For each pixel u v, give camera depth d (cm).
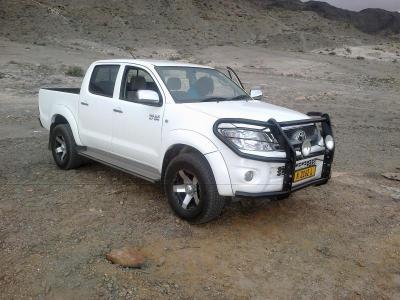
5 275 389
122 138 595
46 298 360
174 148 523
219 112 495
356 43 12294
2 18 8950
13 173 689
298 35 12194
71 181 657
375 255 461
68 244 450
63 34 8750
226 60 5775
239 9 15825
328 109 1706
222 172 461
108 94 627
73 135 689
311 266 432
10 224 493
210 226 510
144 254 438
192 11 13562
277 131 463
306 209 578
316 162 514
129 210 548
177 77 575
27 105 1461
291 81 3081
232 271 415
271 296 380
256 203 588
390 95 2328
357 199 626
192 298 370
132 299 362
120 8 12225
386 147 1016
